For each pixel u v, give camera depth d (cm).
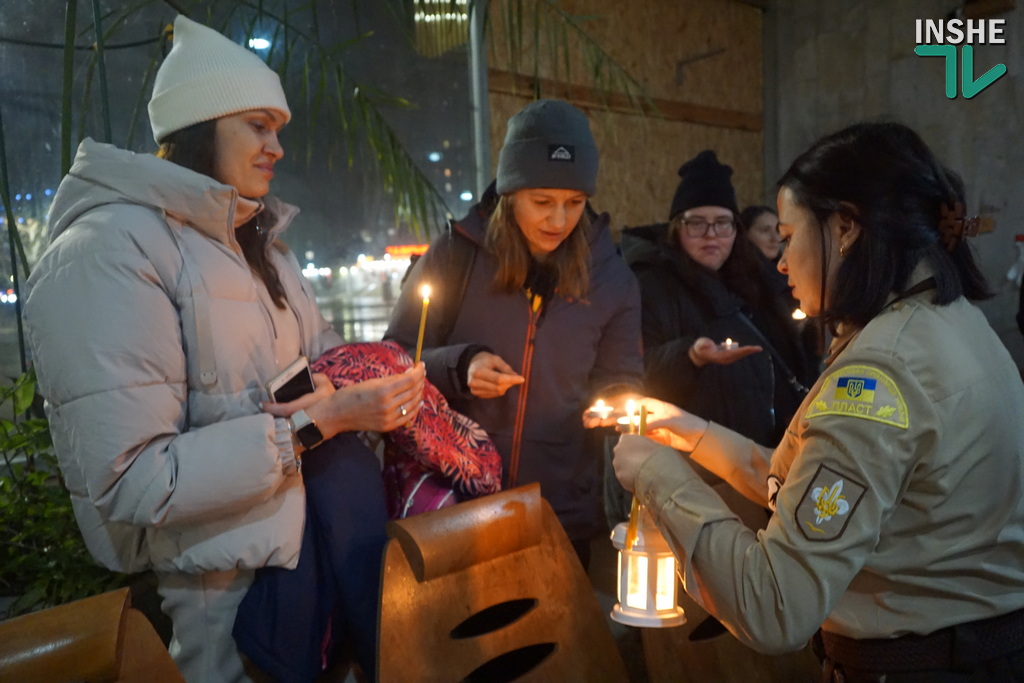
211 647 146
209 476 130
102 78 201
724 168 265
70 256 130
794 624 106
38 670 103
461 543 131
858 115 485
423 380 152
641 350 215
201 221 139
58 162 230
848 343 120
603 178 425
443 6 261
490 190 206
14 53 222
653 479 124
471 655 133
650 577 133
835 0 486
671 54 457
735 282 272
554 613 144
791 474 112
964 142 447
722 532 115
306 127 293
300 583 143
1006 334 436
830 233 117
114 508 130
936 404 108
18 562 192
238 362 141
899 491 109
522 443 197
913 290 115
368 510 150
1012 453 112
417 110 341
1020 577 113
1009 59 429
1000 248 436
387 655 123
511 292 196
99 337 127
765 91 517
